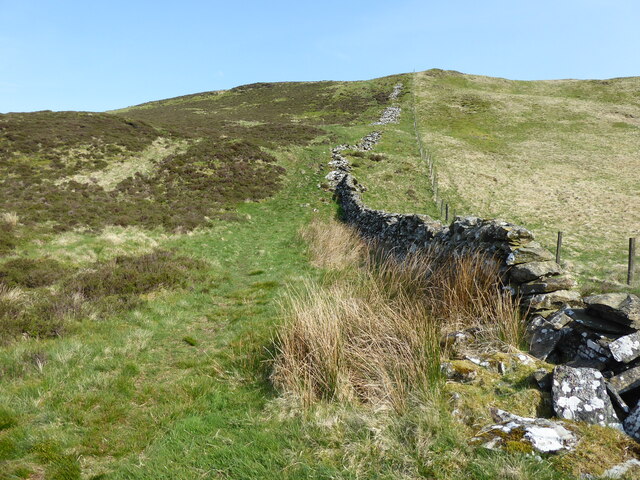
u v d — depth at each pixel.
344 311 6.17
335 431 3.92
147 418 4.75
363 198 26.97
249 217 23.77
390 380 4.54
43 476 3.78
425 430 3.67
